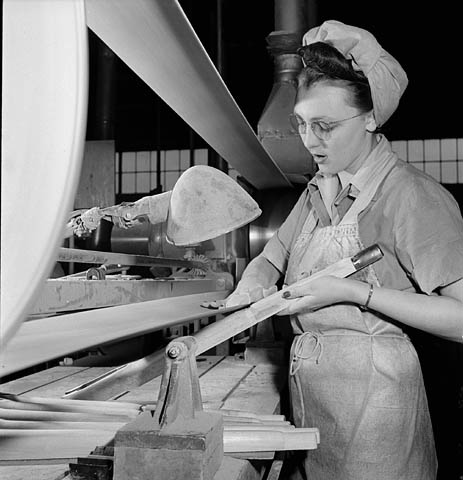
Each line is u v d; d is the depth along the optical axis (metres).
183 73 1.01
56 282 0.81
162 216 1.09
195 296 1.24
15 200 0.45
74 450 0.87
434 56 5.35
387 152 1.28
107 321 0.78
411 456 1.21
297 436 0.91
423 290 1.11
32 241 0.44
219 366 1.97
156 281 1.22
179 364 0.77
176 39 0.85
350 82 1.18
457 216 1.19
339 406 1.21
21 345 0.62
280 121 2.29
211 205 1.00
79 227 1.09
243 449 0.89
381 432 1.18
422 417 1.24
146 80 1.09
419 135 6.06
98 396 1.26
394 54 5.16
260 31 4.79
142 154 6.86
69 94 0.45
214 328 1.00
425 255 1.11
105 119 3.56
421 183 1.20
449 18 4.84
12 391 1.54
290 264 1.37
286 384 1.67
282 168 2.31
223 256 2.05
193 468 0.68
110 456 0.80
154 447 0.69
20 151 0.46
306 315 1.28
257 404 1.40
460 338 1.11
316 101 1.19
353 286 1.12
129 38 0.88
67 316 0.77
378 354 1.20
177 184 1.00
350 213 1.25
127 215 1.08
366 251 1.12
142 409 1.07
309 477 1.31
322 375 1.24
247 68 5.57
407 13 4.79
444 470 2.58
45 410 1.06
